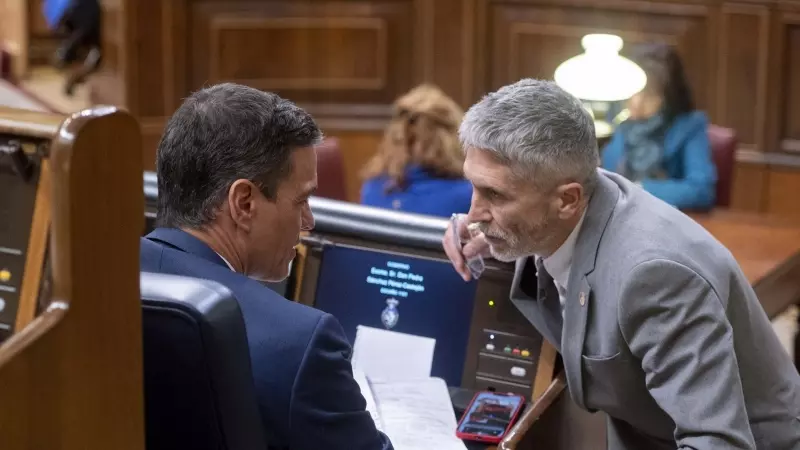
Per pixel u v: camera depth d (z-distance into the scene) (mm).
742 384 3908
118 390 2252
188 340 2535
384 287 4449
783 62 12008
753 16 11945
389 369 4406
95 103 13461
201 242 3229
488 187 3641
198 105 3258
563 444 4078
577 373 3844
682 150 8625
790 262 6801
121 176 2201
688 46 12156
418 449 3883
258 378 2982
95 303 2178
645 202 3783
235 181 3191
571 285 3777
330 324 3049
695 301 3463
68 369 2133
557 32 12383
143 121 12391
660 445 4070
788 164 12125
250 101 3250
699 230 3740
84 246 2143
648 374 3537
